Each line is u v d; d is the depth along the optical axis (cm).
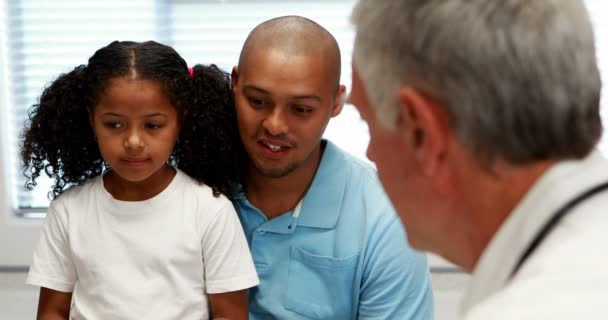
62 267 105
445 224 58
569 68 49
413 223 61
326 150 111
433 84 51
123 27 152
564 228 48
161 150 97
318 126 99
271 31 98
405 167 58
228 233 104
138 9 151
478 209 55
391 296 108
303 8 150
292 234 109
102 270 102
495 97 49
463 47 49
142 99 94
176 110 99
